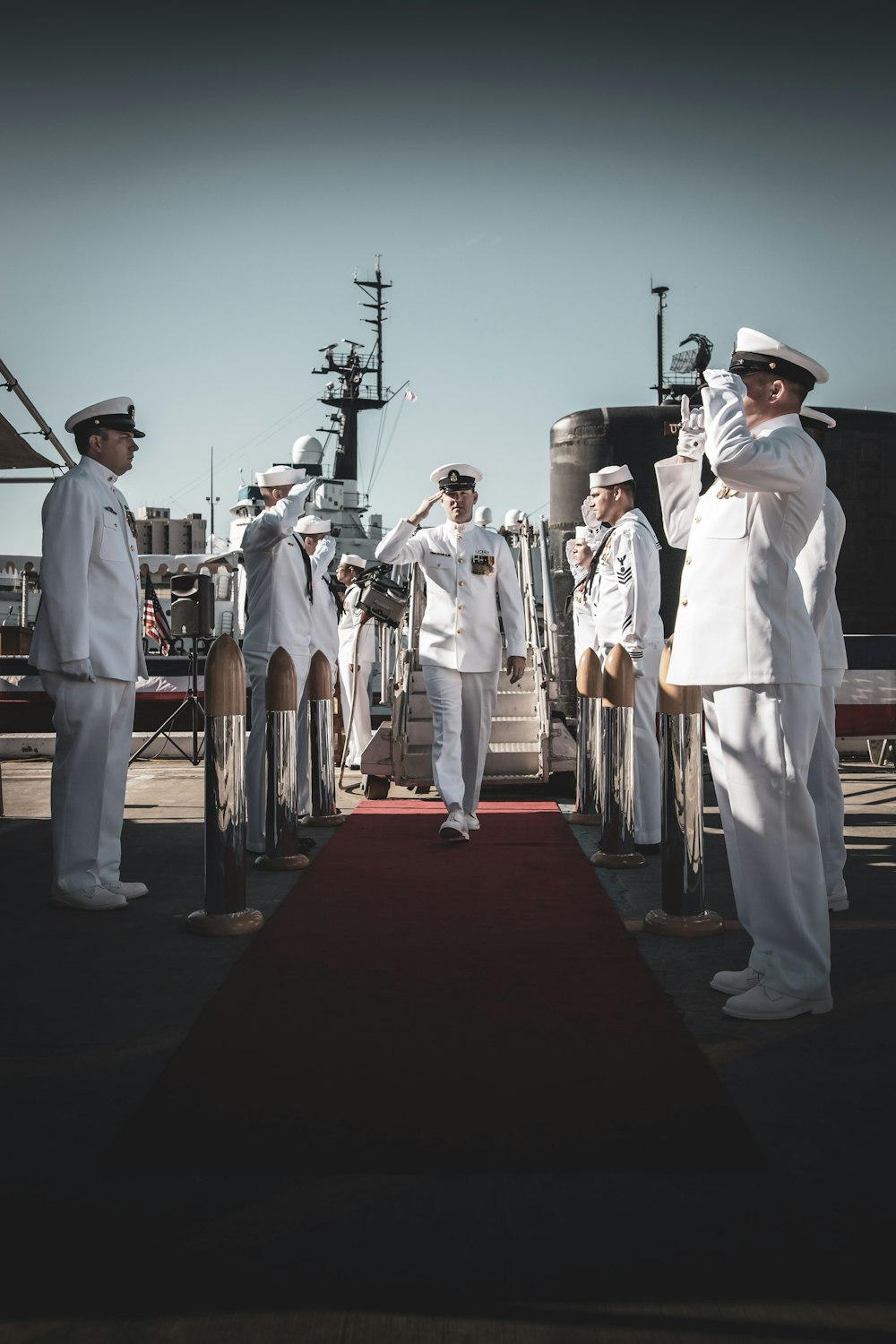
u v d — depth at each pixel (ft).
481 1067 9.30
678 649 11.54
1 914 15.64
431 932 14.21
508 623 22.52
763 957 11.10
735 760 11.05
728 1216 6.82
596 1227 6.70
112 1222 6.79
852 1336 5.65
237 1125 8.12
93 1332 5.72
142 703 38.52
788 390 11.42
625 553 20.66
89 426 16.55
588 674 24.08
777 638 10.85
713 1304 5.91
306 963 12.71
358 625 36.22
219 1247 6.49
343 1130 8.04
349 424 88.84
